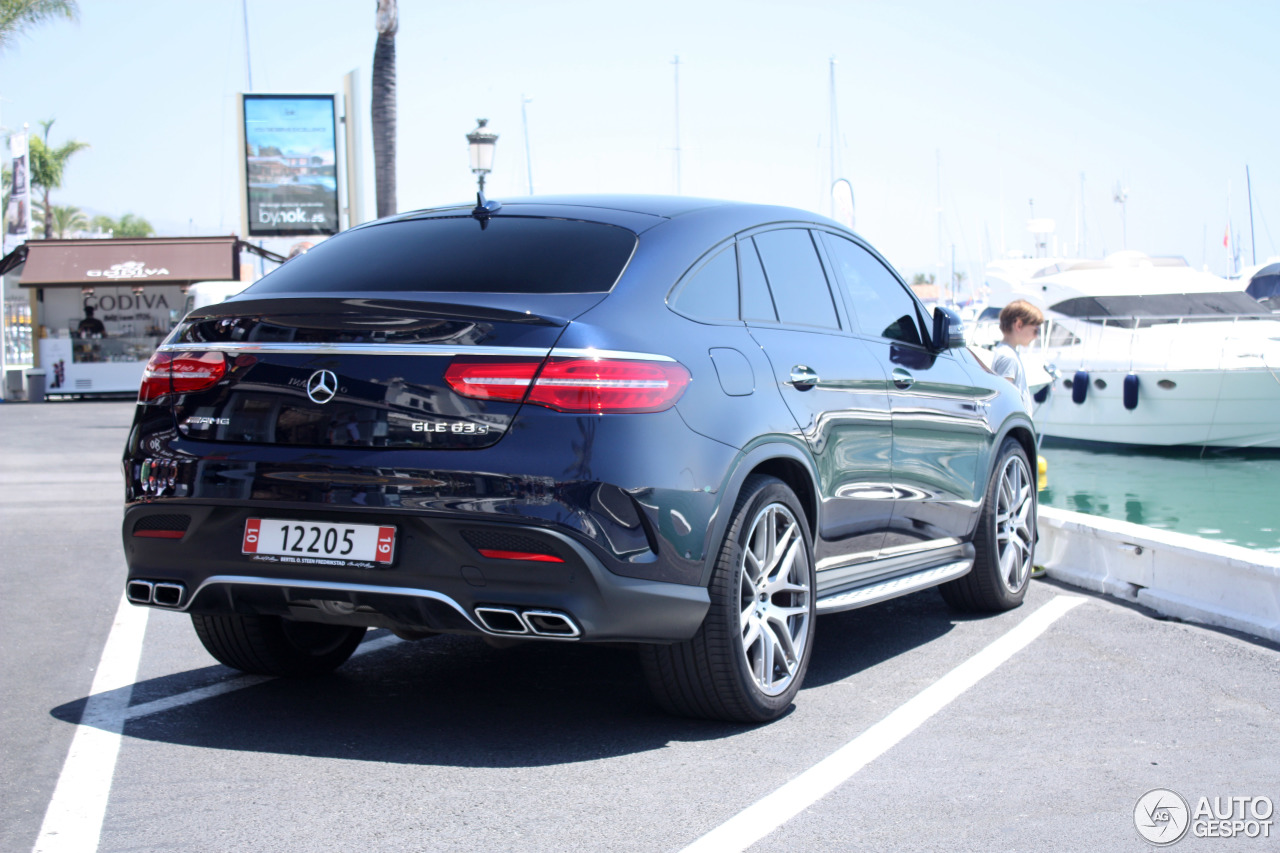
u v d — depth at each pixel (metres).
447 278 3.67
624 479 3.31
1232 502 14.00
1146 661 4.77
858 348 4.57
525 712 4.04
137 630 5.27
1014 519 5.86
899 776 3.41
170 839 2.91
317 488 3.38
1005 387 5.87
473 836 2.94
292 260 4.19
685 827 3.01
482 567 3.27
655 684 3.80
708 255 3.96
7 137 35.78
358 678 4.50
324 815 3.08
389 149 22.69
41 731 3.78
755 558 3.84
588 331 3.36
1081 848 2.89
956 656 4.91
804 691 4.35
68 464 13.65
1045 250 25.08
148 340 30.30
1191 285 18.42
